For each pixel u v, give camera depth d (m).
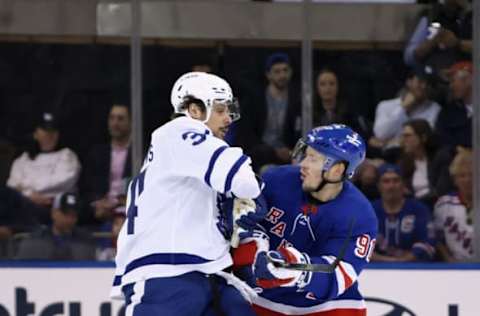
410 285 15.38
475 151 15.63
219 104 9.88
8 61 15.59
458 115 15.66
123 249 9.81
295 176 10.41
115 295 10.02
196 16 15.68
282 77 15.69
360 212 10.23
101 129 15.65
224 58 15.72
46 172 15.54
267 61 15.70
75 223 15.56
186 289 9.60
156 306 9.57
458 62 15.66
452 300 15.38
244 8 15.67
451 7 15.65
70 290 15.26
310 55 15.71
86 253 15.57
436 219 15.68
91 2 15.62
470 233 15.66
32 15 15.59
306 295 10.09
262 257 9.67
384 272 15.36
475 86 15.62
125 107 15.67
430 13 15.68
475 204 15.65
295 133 15.73
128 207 9.91
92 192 15.59
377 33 15.72
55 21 15.62
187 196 9.62
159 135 9.74
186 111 9.94
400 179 15.69
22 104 15.60
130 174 15.65
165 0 15.65
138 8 15.65
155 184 9.67
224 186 9.34
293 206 10.32
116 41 15.65
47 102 15.62
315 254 10.39
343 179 10.14
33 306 15.23
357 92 15.78
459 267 15.35
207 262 9.63
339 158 9.98
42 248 15.55
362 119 15.74
